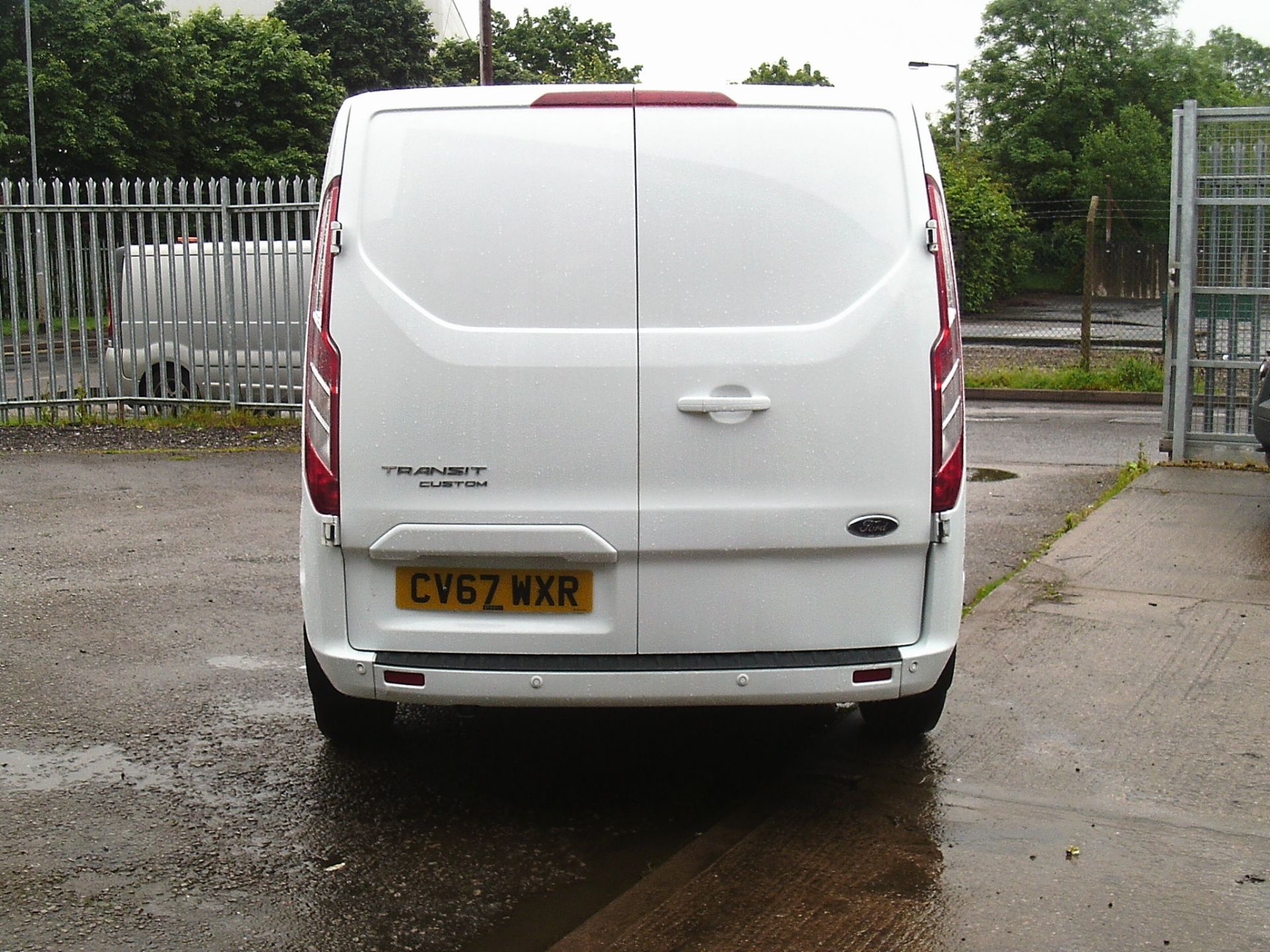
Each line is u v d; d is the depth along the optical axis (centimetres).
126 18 3622
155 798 416
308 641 416
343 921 339
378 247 370
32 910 342
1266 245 981
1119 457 1162
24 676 534
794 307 370
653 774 441
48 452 1127
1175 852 380
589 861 376
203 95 3853
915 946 326
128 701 505
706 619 378
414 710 506
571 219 368
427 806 414
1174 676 532
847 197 372
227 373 1303
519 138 369
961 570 391
